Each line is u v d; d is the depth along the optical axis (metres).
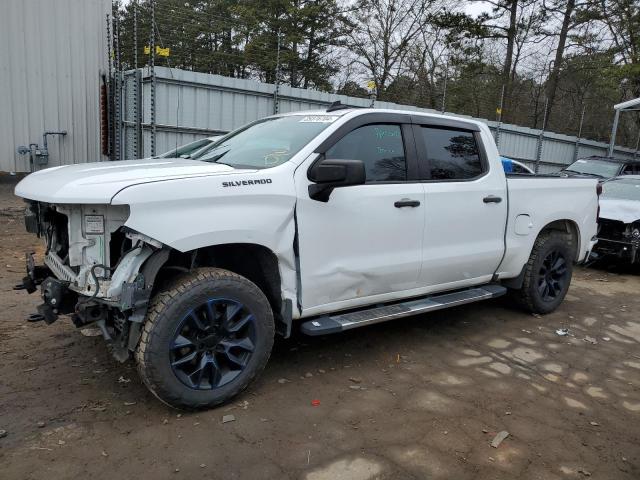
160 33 13.38
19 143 12.55
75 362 3.91
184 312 3.12
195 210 3.12
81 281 3.14
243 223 3.28
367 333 4.91
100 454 2.84
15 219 9.17
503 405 3.65
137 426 3.12
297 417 3.33
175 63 14.00
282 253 3.50
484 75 25.94
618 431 3.38
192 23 14.16
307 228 3.61
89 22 13.09
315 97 12.73
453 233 4.55
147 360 3.04
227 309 3.33
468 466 2.91
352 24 26.83
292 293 3.65
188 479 2.68
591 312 6.06
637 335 5.34
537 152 19.69
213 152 4.25
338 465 2.86
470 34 24.06
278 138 4.02
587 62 26.05
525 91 28.11
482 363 4.38
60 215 3.51
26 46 12.30
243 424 3.21
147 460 2.81
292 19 23.66
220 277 3.27
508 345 4.82
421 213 4.26
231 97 11.57
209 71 14.79
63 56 12.80
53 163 13.09
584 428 3.40
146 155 10.91
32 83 12.51
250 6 22.69
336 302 3.91
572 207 5.71
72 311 3.30
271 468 2.80
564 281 5.86
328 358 4.29
